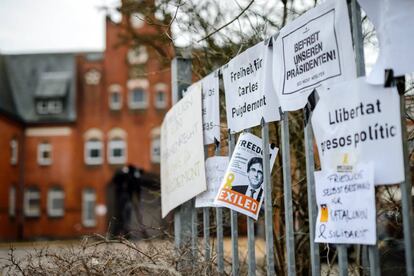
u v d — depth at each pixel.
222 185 4.30
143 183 18.36
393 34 2.90
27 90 43.59
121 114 41.09
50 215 40.69
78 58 41.97
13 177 40.34
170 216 6.98
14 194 40.59
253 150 4.43
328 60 3.42
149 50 11.15
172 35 6.35
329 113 3.28
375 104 2.97
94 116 41.34
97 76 41.62
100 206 40.09
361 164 3.03
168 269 3.96
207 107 5.24
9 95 42.44
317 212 3.56
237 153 4.38
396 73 2.86
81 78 41.78
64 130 41.62
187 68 6.29
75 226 40.28
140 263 4.34
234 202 4.29
